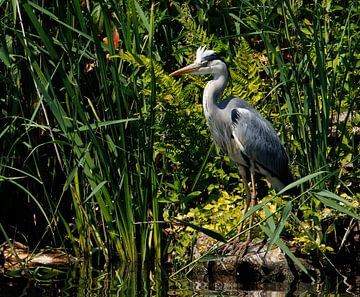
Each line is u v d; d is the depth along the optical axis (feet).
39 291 31.14
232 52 42.86
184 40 43.37
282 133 40.52
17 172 39.75
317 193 31.45
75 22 38.29
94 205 37.78
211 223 37.45
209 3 41.34
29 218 41.16
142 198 36.55
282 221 30.50
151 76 35.01
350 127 38.47
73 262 37.35
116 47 37.45
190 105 39.11
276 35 38.75
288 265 35.14
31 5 33.76
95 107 39.24
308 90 36.86
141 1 40.27
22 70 37.93
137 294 31.07
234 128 38.50
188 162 39.65
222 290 32.42
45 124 38.81
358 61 38.47
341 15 41.19
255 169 39.06
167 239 38.37
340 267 36.60
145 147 36.06
